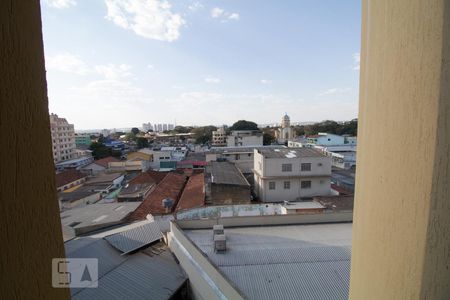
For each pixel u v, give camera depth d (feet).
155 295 22.71
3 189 2.75
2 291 2.78
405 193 3.94
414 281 3.84
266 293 17.92
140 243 30.12
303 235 27.32
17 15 2.89
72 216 47.37
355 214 5.75
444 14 3.27
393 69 4.10
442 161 3.42
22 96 2.95
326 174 61.67
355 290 5.62
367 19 5.01
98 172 117.70
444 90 3.33
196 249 22.48
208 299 19.86
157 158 132.87
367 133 5.01
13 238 2.88
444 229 3.49
